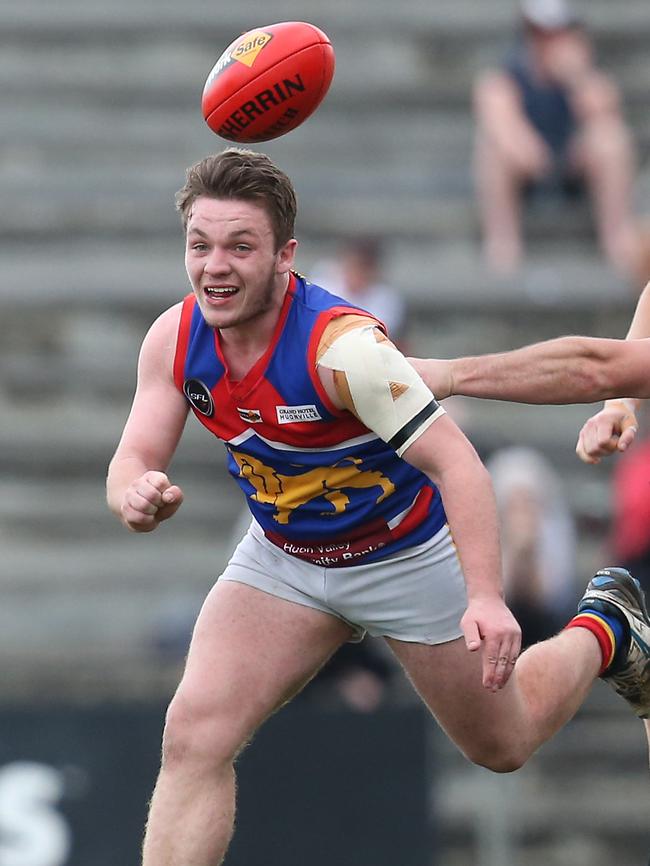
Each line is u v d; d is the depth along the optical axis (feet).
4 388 118.83
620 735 96.84
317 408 43.37
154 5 147.02
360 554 46.37
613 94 130.52
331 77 44.04
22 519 111.45
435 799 84.94
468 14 148.77
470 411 117.70
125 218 131.03
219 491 112.78
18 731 82.12
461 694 48.03
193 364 44.42
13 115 139.64
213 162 42.70
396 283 124.36
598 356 44.50
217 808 45.55
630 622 51.06
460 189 135.54
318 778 81.41
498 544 42.47
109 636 105.70
